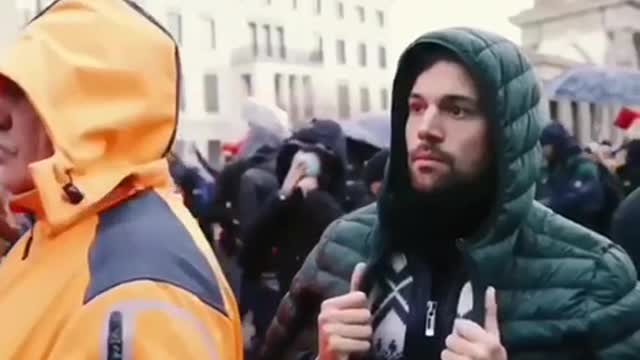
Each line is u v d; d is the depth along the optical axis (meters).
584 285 1.95
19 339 1.55
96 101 1.59
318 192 4.68
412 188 1.96
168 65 1.64
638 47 13.36
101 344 1.47
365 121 7.69
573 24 13.38
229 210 5.35
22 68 1.58
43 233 1.64
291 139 4.86
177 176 5.82
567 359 1.95
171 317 1.50
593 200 5.74
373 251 2.01
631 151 6.98
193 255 1.60
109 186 1.58
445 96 1.90
